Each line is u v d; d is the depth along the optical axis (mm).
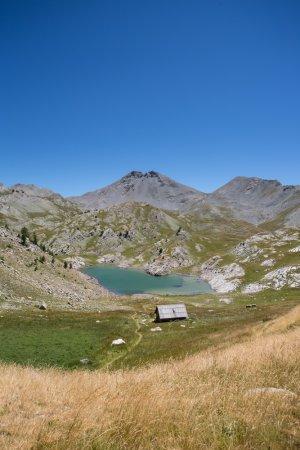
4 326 55312
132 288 177875
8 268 108750
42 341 46500
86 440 6156
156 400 7648
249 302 111438
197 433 6398
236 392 8742
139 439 6184
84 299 116750
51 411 8609
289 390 9078
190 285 184000
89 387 10422
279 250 177875
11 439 6598
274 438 6262
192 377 10578
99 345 46125
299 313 34938
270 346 15305
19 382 12016
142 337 57031
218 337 43750
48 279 123125
